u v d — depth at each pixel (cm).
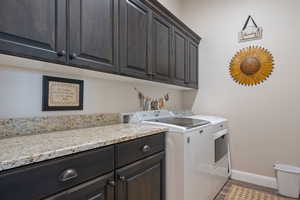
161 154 157
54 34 104
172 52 223
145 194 139
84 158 95
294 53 236
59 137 114
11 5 87
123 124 182
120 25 148
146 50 178
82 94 160
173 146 160
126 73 154
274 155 247
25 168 73
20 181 71
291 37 238
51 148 85
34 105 129
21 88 123
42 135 121
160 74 200
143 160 137
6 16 85
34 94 129
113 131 139
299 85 233
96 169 102
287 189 222
